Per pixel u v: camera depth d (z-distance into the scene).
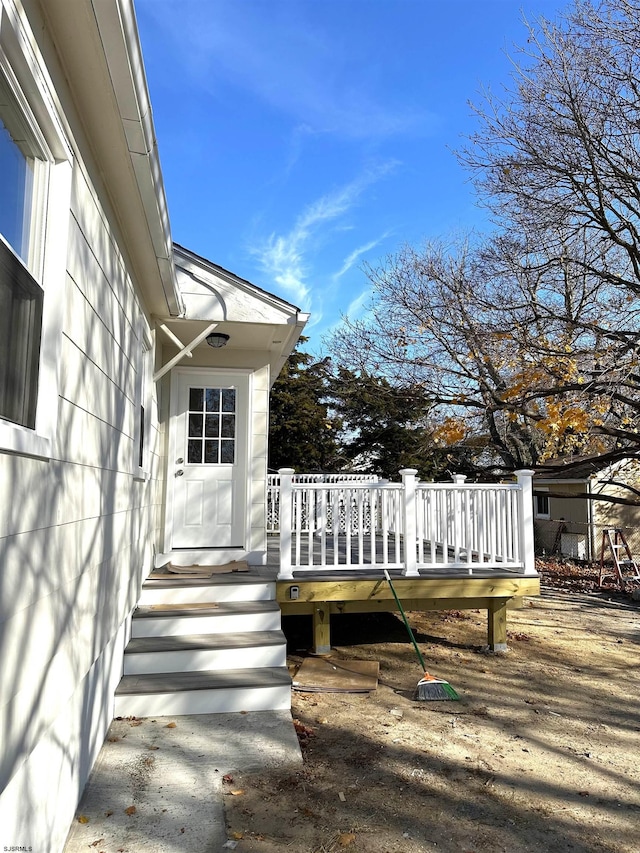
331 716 4.34
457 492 6.10
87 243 3.02
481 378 11.80
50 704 2.43
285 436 23.02
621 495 15.73
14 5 1.88
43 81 2.16
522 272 11.33
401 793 3.20
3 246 1.88
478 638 6.73
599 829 2.89
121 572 4.25
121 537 4.21
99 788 3.12
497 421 15.24
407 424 21.70
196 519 6.69
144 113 2.95
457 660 5.85
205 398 6.85
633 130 9.57
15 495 1.98
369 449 23.88
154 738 3.74
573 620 8.11
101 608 3.50
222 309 5.91
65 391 2.62
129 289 4.38
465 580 5.84
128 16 2.41
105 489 3.57
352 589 5.60
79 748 2.97
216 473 6.77
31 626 2.17
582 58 9.77
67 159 2.47
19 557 2.03
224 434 6.85
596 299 11.26
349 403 22.16
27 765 2.15
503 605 6.16
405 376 13.16
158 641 4.70
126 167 3.37
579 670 5.65
